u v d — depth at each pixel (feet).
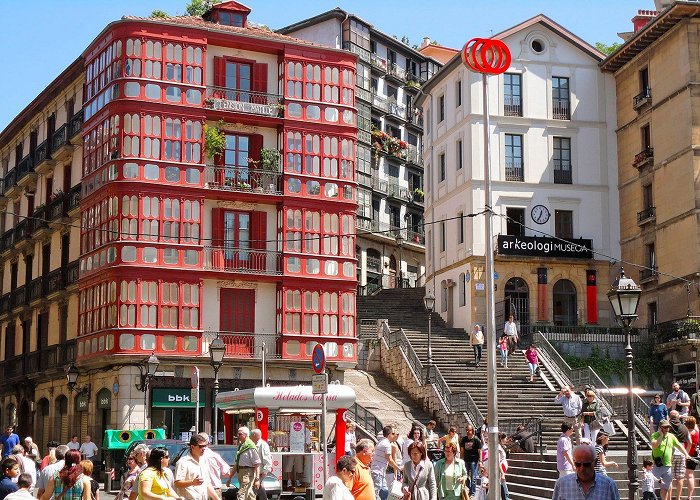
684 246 156.35
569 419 97.66
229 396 90.07
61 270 159.84
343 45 229.04
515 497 90.89
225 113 146.92
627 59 174.70
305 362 146.72
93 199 147.13
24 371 173.37
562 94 178.40
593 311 171.73
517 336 151.23
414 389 144.05
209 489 51.88
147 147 142.10
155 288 140.15
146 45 143.64
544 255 170.81
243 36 149.48
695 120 156.04
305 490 78.64
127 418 136.46
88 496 51.16
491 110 174.91
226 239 146.72
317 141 152.15
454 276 176.55
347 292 151.02
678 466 74.08
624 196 175.63
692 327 150.41
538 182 175.01
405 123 247.70
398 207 241.55
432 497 57.93
